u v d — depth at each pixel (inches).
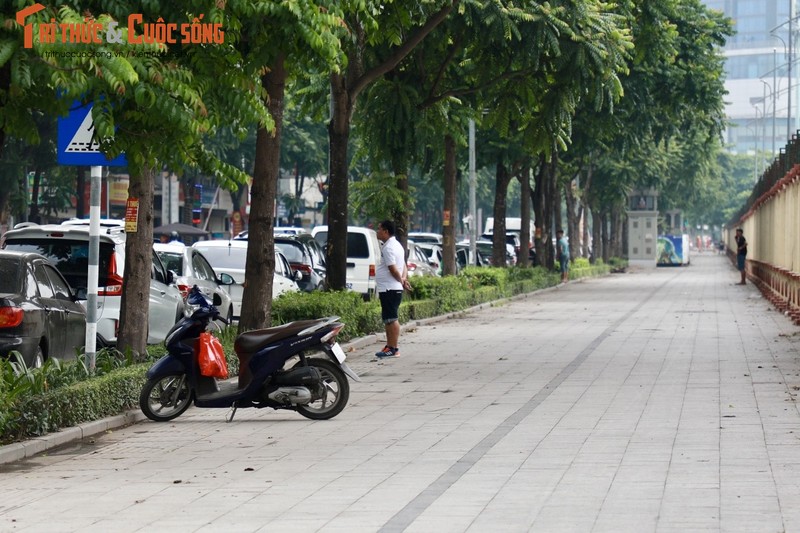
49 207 3132.4
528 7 1381.6
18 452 681.0
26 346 906.7
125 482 604.7
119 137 658.8
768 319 1883.6
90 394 792.3
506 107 1489.9
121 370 877.8
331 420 826.8
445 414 842.2
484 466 631.2
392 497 551.5
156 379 829.8
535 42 1379.2
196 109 589.9
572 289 3189.0
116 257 1140.5
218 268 1627.7
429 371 1133.7
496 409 862.5
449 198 2234.3
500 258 2851.9
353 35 1136.8
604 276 4350.4
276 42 692.1
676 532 468.4
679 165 4202.8
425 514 511.2
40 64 524.7
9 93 601.6
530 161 2817.4
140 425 820.0
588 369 1133.7
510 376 1081.4
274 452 696.4
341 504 537.0
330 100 1604.3
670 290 3083.2
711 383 1002.7
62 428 753.0
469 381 1045.8
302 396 818.8
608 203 4101.9
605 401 896.9
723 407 851.4
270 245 1197.1
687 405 865.5
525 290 2787.9
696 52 2287.2
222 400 826.2
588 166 3934.5
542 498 541.0
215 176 697.6
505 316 2014.0
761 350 1316.4
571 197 4060.0
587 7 1416.1
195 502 547.8
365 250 2053.4
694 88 2298.2
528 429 762.2
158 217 4554.6
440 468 628.1
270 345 824.3
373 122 1611.7
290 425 807.7
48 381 789.9
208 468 645.3
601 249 5807.1
